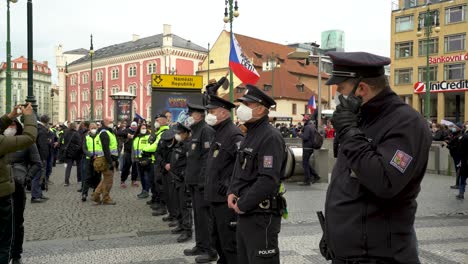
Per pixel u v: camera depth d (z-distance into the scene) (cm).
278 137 389
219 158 494
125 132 1378
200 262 576
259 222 381
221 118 506
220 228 492
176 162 701
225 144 496
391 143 220
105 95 8100
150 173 1016
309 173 1337
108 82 8062
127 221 846
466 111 5234
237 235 402
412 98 5769
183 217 694
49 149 1367
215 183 491
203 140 589
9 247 466
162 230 768
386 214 230
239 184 398
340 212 239
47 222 837
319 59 1881
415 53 5722
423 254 613
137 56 7512
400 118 224
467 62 5238
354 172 227
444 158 1698
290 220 836
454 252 623
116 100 2728
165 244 672
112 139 1056
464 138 1090
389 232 229
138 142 1127
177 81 1387
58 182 1480
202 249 595
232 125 510
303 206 984
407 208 233
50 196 1169
